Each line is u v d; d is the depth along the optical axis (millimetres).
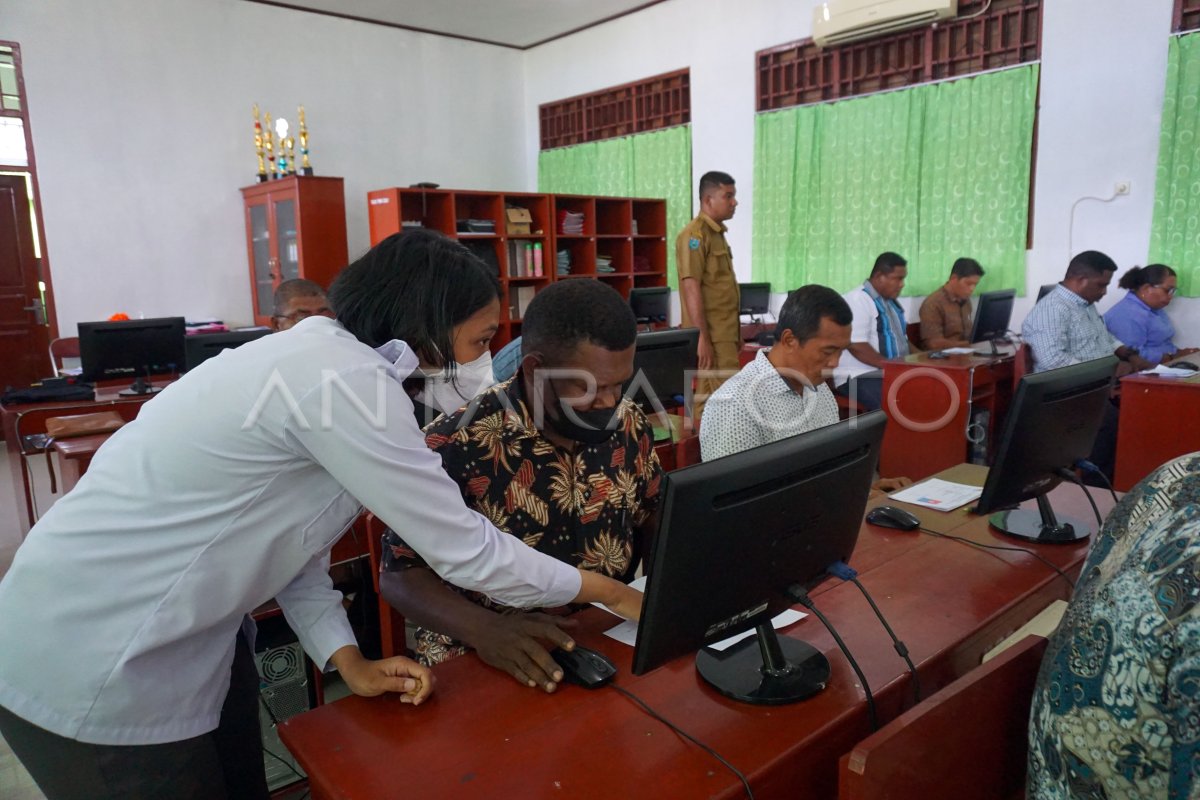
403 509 936
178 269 6332
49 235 5777
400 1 6629
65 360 5012
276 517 964
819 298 1790
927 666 1124
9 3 5484
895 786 814
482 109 7895
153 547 927
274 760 1844
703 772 889
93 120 5871
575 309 1115
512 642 1117
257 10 6496
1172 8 4418
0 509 4258
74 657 936
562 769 902
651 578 915
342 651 1127
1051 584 1399
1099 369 1555
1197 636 567
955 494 1913
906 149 5465
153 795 1010
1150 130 4566
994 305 4602
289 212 6031
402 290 986
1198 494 656
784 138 6082
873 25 5410
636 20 7020
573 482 1260
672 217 7000
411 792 870
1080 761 677
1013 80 4980
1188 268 4480
